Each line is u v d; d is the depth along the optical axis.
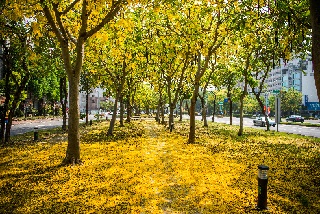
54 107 76.25
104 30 13.98
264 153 15.05
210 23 16.86
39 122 48.47
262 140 21.41
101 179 9.25
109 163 11.87
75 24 14.22
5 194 7.68
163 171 10.40
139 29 18.69
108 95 37.47
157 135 24.33
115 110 24.38
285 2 8.92
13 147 17.03
